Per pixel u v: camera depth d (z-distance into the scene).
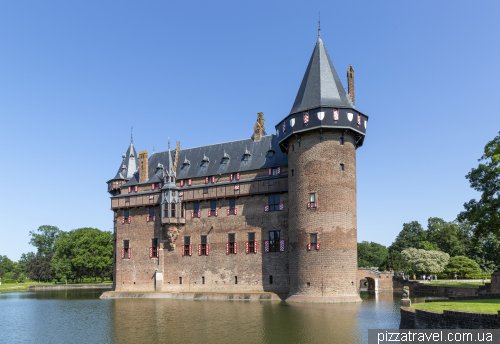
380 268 81.75
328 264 42.41
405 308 25.72
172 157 62.09
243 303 44.06
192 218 56.34
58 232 130.75
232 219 53.50
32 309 44.19
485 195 38.31
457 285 54.06
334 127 43.97
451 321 20.62
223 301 47.00
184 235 56.50
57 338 27.33
